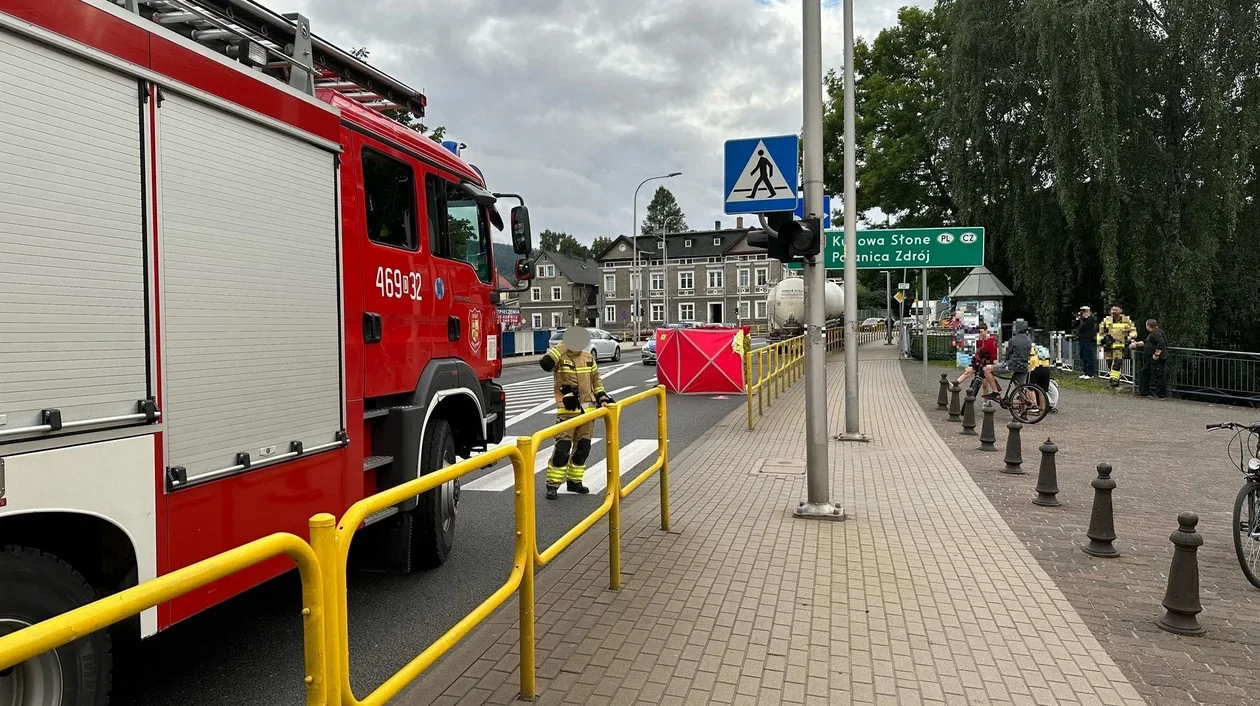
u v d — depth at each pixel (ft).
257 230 12.44
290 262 13.28
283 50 15.61
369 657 13.97
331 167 14.57
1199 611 14.55
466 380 20.20
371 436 17.17
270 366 12.66
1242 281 80.28
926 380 57.82
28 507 8.53
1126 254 76.13
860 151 117.60
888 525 22.07
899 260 49.83
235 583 11.71
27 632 4.77
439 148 20.02
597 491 27.32
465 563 19.49
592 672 12.76
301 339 13.52
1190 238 74.69
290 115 13.30
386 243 17.04
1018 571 18.01
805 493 26.22
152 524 10.15
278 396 12.85
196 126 11.17
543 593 16.61
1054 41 74.84
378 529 17.74
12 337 8.36
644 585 17.02
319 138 14.10
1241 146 70.90
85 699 9.46
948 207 112.78
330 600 7.37
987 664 13.16
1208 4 71.56
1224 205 72.54
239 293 11.96
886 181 112.16
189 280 10.93
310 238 13.88
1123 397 57.98
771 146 22.66
